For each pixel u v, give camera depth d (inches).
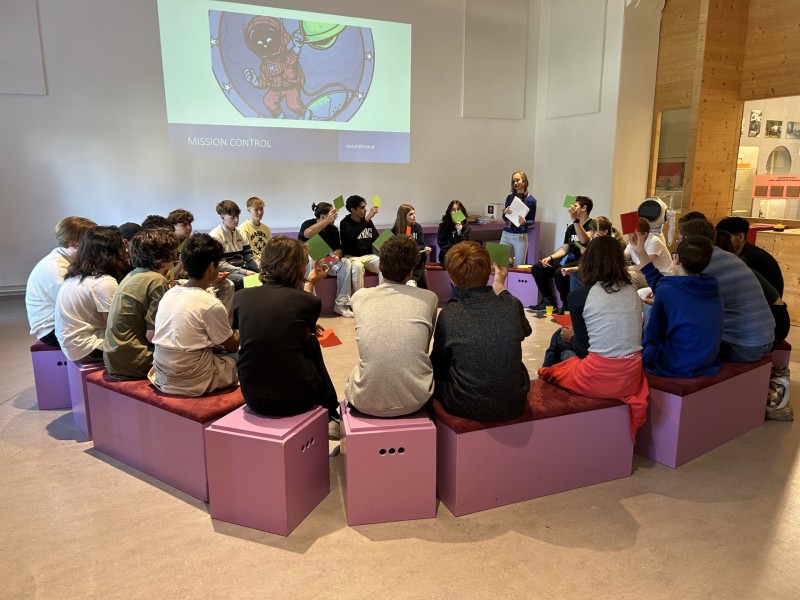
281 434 74.6
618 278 86.5
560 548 73.5
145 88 223.6
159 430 87.8
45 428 109.3
